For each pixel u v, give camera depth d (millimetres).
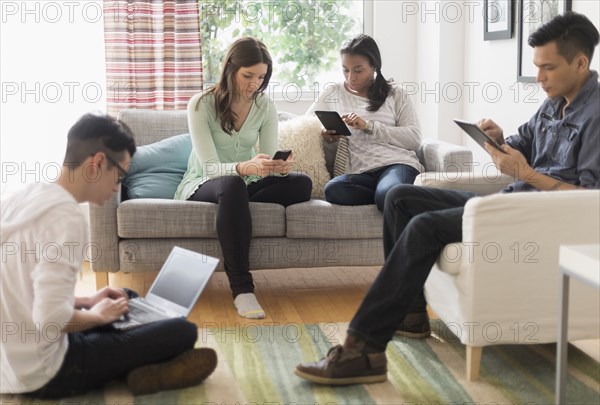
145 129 3971
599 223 2527
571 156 2828
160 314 2604
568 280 2143
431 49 5238
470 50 5066
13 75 5504
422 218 2611
